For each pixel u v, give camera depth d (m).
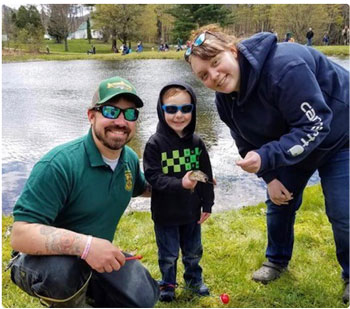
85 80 12.88
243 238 3.01
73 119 7.52
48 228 1.69
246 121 2.10
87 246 1.68
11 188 4.25
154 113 7.67
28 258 1.78
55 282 1.71
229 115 2.24
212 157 5.19
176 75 12.88
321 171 2.20
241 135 2.27
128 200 1.99
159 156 2.23
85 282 1.82
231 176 4.54
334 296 2.30
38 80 13.16
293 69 1.79
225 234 3.10
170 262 2.28
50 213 1.72
